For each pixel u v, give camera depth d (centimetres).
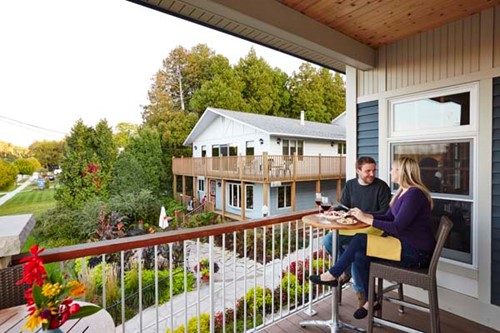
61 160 1161
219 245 805
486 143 258
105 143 1266
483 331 247
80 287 98
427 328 240
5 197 1403
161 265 598
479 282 263
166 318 419
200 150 1733
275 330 237
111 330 110
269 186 1135
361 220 203
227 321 356
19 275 128
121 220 1017
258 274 554
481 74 259
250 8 218
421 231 195
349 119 382
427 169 306
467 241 276
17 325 109
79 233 990
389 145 339
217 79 2198
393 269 190
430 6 249
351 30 294
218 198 1474
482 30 259
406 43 316
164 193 1836
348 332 234
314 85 2442
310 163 1176
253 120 1337
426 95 302
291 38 258
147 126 2003
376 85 350
